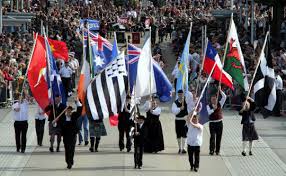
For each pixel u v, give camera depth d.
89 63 43.34
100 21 91.31
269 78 42.78
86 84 42.75
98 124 42.75
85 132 44.94
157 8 109.56
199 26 83.38
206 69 44.31
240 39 77.81
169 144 45.41
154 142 42.91
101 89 40.72
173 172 38.59
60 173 38.25
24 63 62.44
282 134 48.41
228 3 107.88
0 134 48.06
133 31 90.38
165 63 76.00
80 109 39.88
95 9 104.12
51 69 41.81
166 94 46.44
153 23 89.44
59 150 43.56
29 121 52.28
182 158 41.75
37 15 89.12
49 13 98.69
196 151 38.66
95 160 41.09
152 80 43.28
